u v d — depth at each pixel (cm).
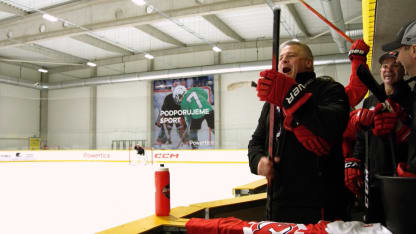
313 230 100
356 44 166
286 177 114
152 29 1434
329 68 1462
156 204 138
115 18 1102
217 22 1311
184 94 1745
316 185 111
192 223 120
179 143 1738
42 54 1745
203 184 681
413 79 123
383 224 92
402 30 123
